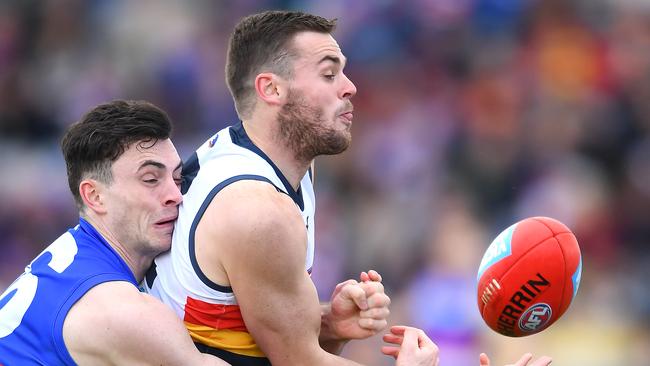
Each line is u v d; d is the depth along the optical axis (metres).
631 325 33.16
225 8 45.56
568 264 14.68
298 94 14.44
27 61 44.41
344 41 43.50
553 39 43.75
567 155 38.91
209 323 14.21
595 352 31.86
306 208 15.27
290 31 14.52
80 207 14.76
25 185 37.22
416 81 41.88
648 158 39.91
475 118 39.88
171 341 13.60
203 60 42.69
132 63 43.78
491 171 37.09
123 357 13.63
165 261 14.58
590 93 41.81
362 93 41.66
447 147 38.53
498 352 28.70
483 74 42.16
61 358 13.91
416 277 31.47
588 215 35.91
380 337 28.77
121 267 14.45
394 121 39.97
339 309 14.90
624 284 34.72
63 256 14.53
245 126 14.80
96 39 45.22
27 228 36.00
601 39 44.00
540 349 29.72
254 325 13.95
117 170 14.33
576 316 32.78
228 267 13.84
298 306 13.90
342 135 14.59
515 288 14.64
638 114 41.34
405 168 37.59
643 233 37.75
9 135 41.16
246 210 13.67
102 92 42.25
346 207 36.28
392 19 43.91
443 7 44.28
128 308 13.66
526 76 42.09
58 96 42.56
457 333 28.86
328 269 33.47
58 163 38.56
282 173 14.67
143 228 14.41
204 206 14.12
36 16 45.72
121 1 46.25
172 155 14.56
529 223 15.06
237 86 14.82
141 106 14.50
